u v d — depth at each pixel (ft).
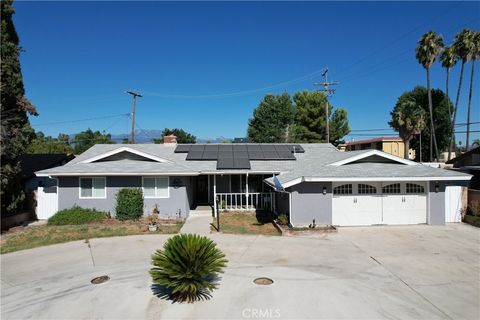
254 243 44.65
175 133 201.36
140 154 65.57
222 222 58.49
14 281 33.12
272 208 66.49
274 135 181.78
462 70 122.83
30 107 55.72
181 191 62.03
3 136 52.70
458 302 26.99
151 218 56.03
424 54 126.82
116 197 61.41
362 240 45.73
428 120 146.92
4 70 53.11
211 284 28.60
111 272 34.88
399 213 54.90
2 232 53.31
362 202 54.44
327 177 50.88
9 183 55.98
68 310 26.58
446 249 41.39
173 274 26.30
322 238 46.96
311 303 26.84
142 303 27.37
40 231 53.21
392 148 172.65
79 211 59.52
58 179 61.26
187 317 24.98
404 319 24.30
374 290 29.27
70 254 41.45
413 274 33.06
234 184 74.84
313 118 168.45
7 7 54.75
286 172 64.28
